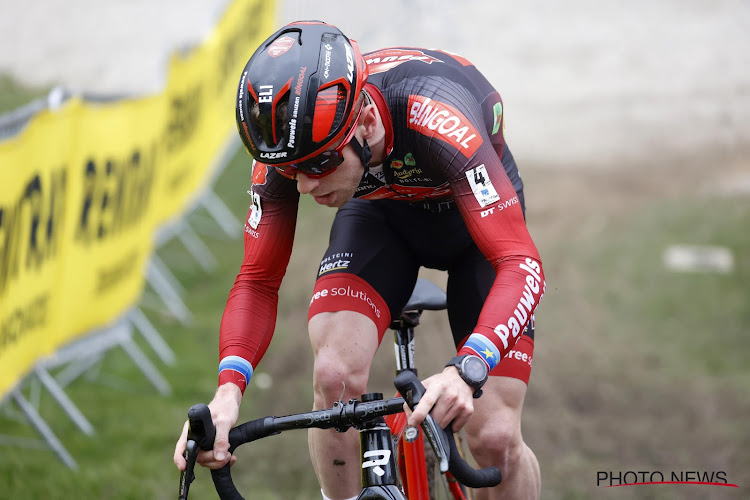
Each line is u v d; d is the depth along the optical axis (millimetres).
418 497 7711
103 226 14711
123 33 37469
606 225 24844
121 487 11992
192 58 19656
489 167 6672
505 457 7812
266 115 5977
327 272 8102
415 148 6965
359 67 6348
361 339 7645
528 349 7996
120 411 14664
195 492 12086
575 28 39438
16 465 12062
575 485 12695
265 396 15602
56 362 13695
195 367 16688
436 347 17734
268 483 12695
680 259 22344
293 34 6258
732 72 34812
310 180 6289
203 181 21500
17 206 11570
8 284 11461
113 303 15430
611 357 17672
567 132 31938
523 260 6480
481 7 41219
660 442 14195
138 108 16078
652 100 33562
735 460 13500
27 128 11773
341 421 5781
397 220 8391
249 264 7316
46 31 37938
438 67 7270
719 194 26469
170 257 22391
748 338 18344
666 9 40594
